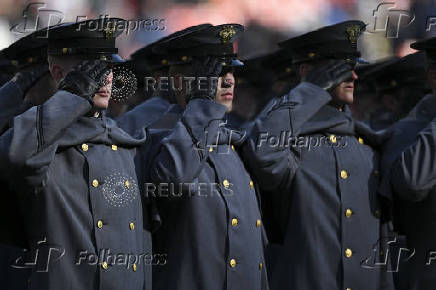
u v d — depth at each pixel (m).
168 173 15.94
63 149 14.62
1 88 17.41
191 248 16.19
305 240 17.69
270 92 26.14
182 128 16.39
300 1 43.97
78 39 15.16
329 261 17.69
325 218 17.77
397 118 21.72
